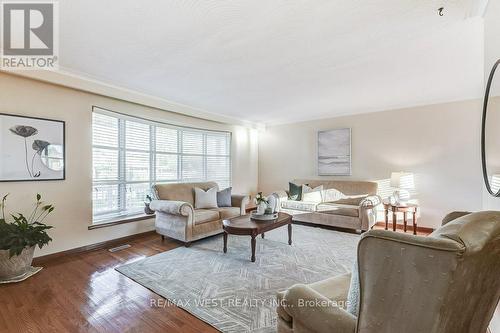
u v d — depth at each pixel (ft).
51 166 10.03
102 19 6.61
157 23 6.77
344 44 7.86
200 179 17.39
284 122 20.40
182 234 11.46
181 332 5.68
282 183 20.54
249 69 9.89
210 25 6.86
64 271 8.87
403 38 7.46
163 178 15.10
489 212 3.12
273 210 12.73
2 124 8.86
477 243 2.50
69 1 5.89
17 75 9.07
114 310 6.51
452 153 13.57
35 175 9.59
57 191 10.23
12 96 9.10
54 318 6.17
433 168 14.10
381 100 14.15
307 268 9.14
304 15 6.37
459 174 13.39
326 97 13.61
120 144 12.89
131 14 6.38
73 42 7.86
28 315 6.29
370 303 2.82
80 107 10.95
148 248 11.42
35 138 9.61
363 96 13.38
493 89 5.41
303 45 7.93
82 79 10.64
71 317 6.21
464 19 6.48
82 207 10.98
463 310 2.87
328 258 10.12
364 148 16.51
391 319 2.70
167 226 12.11
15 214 9.16
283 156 20.49
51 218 10.05
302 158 19.47
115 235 12.23
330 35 7.32
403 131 15.07
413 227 13.35
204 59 8.99
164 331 5.72
